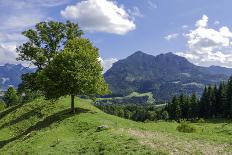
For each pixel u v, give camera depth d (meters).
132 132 40.91
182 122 51.50
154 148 32.12
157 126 57.16
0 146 55.97
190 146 33.38
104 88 64.19
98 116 58.72
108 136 38.88
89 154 34.69
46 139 46.91
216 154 30.61
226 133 48.38
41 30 80.75
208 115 147.50
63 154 36.66
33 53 80.44
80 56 60.88
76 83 59.47
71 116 58.62
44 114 70.00
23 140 52.78
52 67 62.09
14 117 74.19
